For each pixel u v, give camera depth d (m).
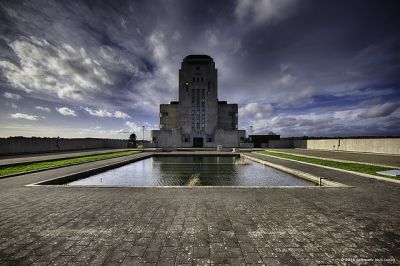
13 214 5.33
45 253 3.51
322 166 14.59
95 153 30.36
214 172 16.31
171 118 72.81
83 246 3.74
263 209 5.68
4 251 3.58
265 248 3.67
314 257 3.38
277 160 20.34
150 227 4.53
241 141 63.78
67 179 11.23
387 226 4.57
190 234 4.20
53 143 37.25
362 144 31.75
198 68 67.94
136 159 23.50
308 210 5.60
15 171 12.25
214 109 67.00
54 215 5.25
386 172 10.98
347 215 5.22
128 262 3.24
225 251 3.56
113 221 4.86
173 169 18.02
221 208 5.77
